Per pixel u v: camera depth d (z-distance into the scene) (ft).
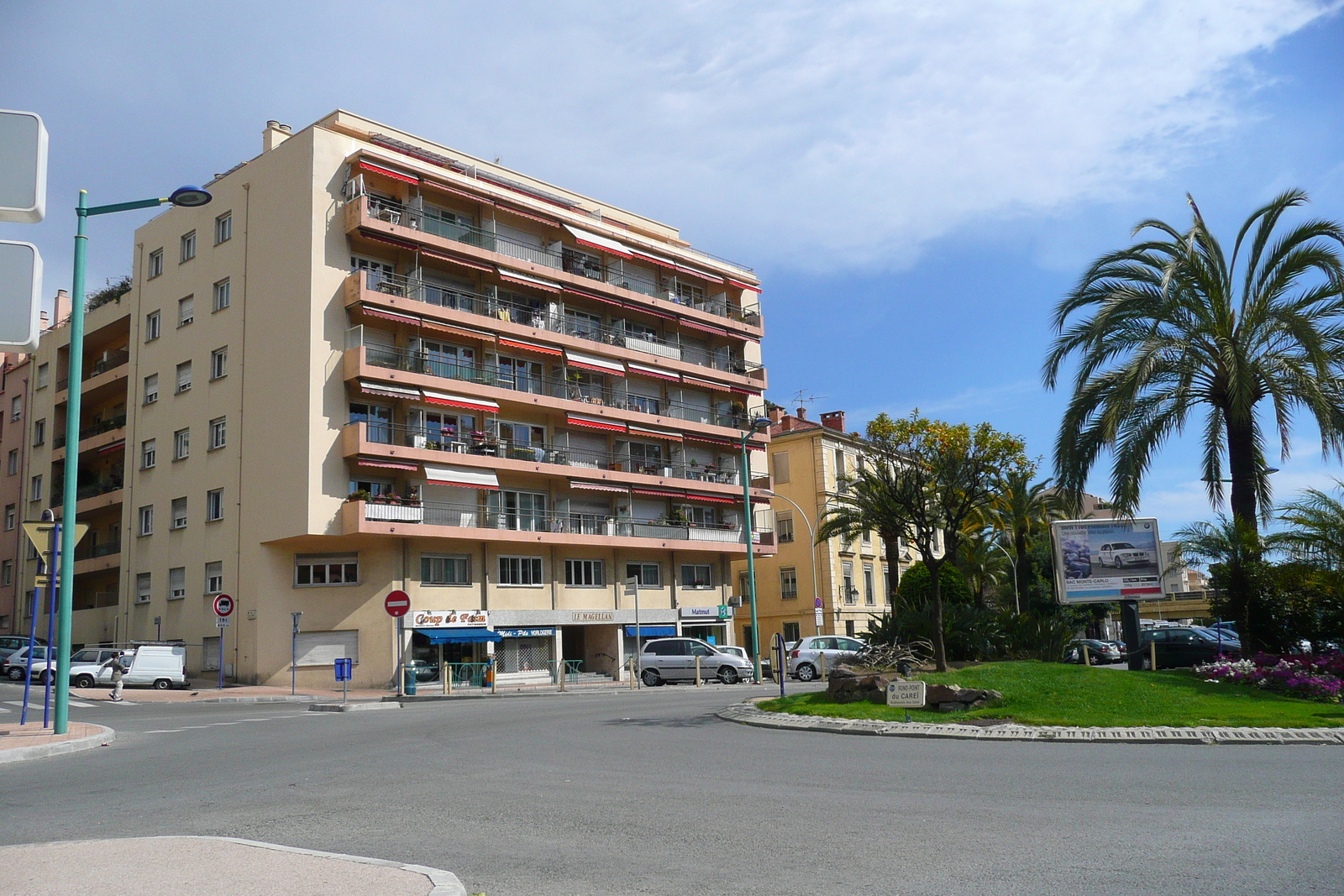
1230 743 41.98
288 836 25.26
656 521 153.69
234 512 124.26
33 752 45.47
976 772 34.37
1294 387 68.23
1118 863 20.35
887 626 75.61
